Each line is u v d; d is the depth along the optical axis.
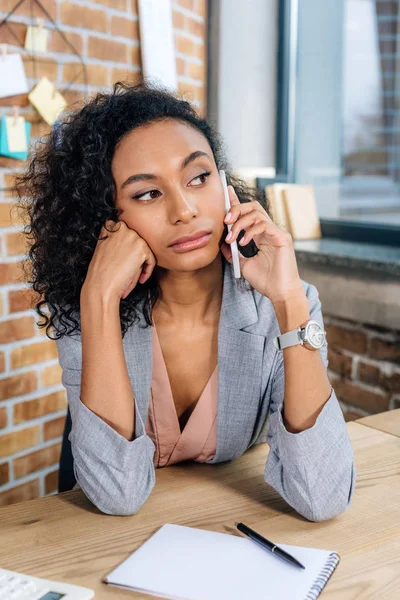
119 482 0.94
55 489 2.23
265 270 1.09
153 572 0.78
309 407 0.98
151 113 1.06
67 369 1.17
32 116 2.04
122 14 2.28
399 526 0.91
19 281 1.94
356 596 0.74
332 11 2.58
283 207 2.54
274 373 1.17
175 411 1.19
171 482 1.05
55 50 2.07
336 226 2.57
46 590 0.73
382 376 2.08
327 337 2.28
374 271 2.03
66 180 1.12
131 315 1.16
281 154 2.86
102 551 0.84
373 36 2.42
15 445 2.08
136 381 1.16
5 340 2.01
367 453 1.14
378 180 2.45
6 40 1.94
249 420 1.15
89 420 0.98
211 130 1.18
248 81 2.75
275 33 2.80
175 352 1.20
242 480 1.06
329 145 2.66
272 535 0.88
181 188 1.03
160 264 1.09
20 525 0.92
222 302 1.18
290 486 0.94
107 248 1.08
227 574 0.78
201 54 2.68
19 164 2.00
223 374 1.15
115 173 1.06
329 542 0.86
